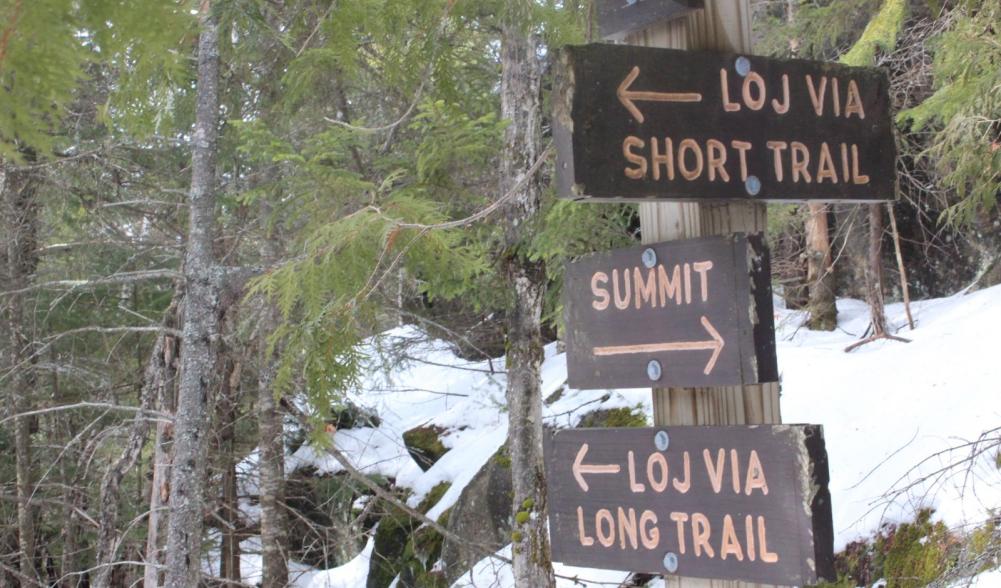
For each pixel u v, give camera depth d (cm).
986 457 527
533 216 521
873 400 668
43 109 82
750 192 217
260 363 641
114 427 723
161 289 946
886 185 234
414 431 1091
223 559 961
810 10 830
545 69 584
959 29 538
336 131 538
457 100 325
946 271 1074
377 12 290
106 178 800
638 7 234
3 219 805
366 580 970
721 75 217
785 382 757
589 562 227
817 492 191
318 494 1006
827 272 1022
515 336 523
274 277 411
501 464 826
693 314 208
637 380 218
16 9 77
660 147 208
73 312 888
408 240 387
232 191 706
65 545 882
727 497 204
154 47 92
